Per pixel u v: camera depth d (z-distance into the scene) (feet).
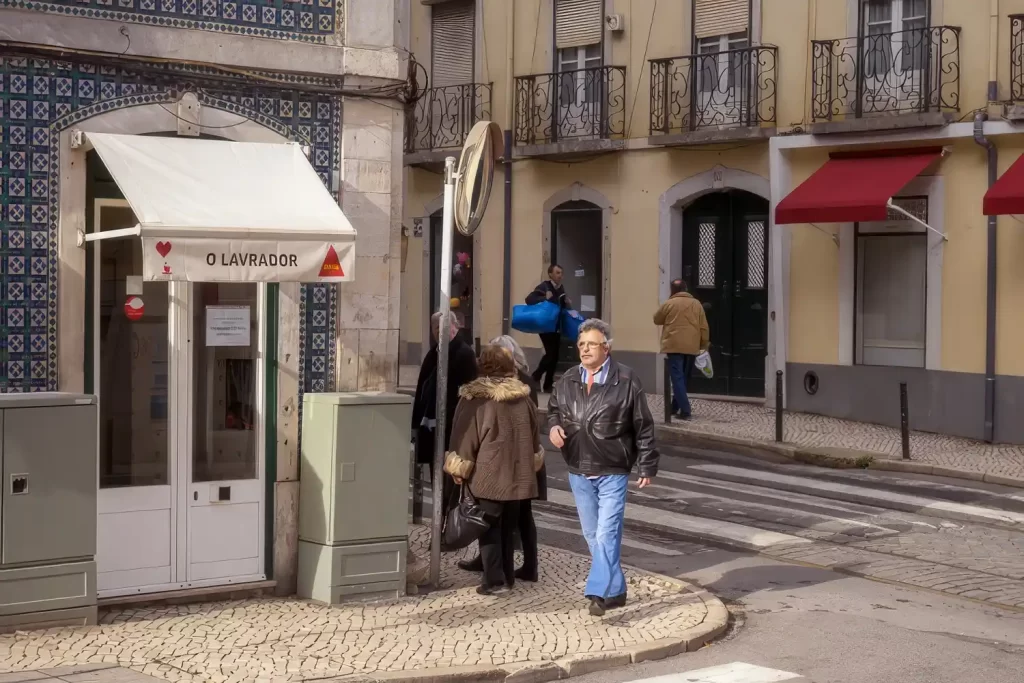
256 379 28.40
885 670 24.21
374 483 28.32
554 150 74.95
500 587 29.43
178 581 27.45
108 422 26.63
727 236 71.20
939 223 60.64
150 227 23.52
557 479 47.85
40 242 25.81
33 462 24.27
